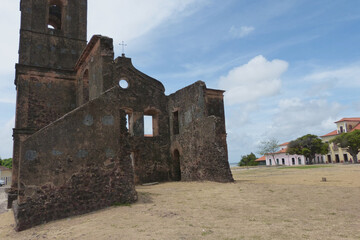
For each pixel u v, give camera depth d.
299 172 21.95
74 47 18.38
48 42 17.62
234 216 6.81
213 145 15.66
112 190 8.79
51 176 7.93
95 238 5.46
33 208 7.52
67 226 6.89
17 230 7.16
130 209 8.06
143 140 19.36
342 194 9.12
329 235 5.04
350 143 47.88
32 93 16.30
